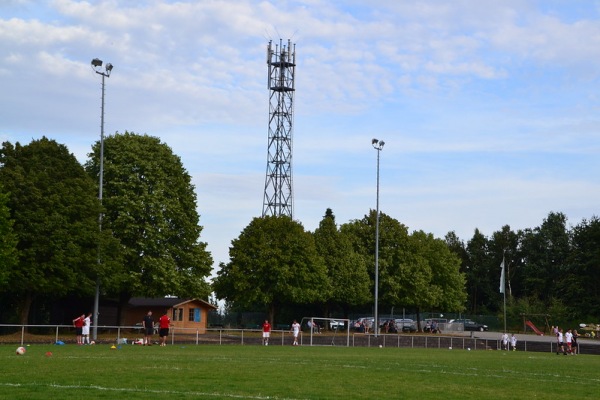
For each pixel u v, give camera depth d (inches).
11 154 2888.8
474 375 1478.8
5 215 2564.0
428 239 5408.5
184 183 3410.4
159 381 1102.4
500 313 6220.5
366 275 4756.4
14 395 894.4
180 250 3316.9
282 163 4820.4
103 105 2812.5
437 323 5418.3
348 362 1756.9
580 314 5757.9
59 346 2167.8
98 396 913.5
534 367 1855.3
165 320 2369.6
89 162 3329.2
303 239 4185.5
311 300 4217.5
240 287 4037.9
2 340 2466.8
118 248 2967.5
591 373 1700.3
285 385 1114.7
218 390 1016.9
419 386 1186.6
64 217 2778.1
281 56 4857.3
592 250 5935.0
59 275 2760.8
